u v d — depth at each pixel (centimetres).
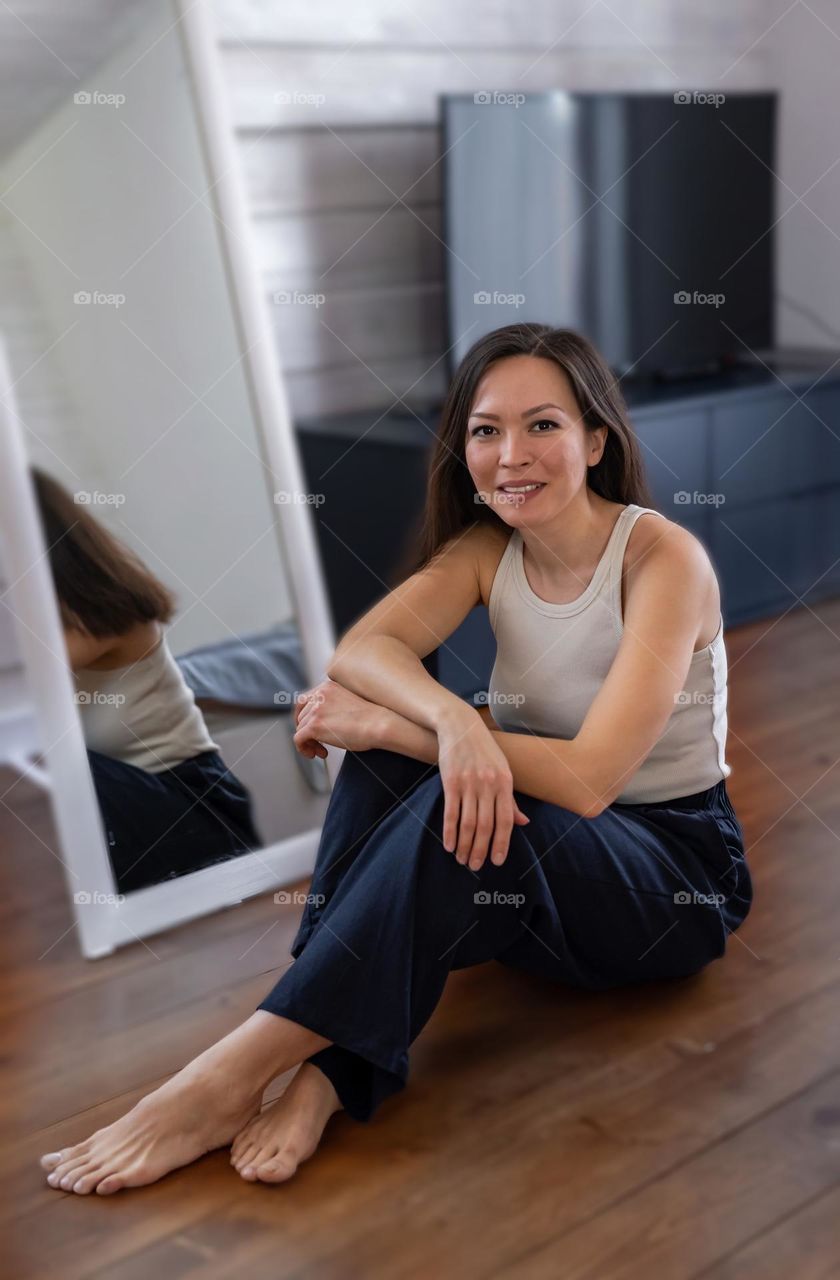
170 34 202
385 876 129
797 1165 122
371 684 145
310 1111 128
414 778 140
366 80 289
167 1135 126
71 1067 147
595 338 315
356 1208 120
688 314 331
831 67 347
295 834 199
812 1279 108
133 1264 114
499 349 138
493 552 154
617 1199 119
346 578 288
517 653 151
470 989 158
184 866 186
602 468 148
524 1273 110
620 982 154
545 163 297
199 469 201
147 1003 161
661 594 138
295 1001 126
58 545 181
